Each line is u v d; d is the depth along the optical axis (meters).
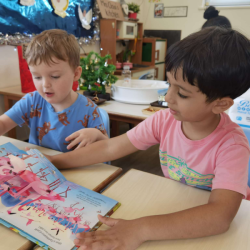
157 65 4.26
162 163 0.84
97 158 0.79
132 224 0.51
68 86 0.94
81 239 0.48
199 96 0.51
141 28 4.03
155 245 0.49
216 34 0.51
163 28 4.57
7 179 0.64
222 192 0.56
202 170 0.70
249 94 1.01
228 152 0.62
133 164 2.23
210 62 0.48
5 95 2.12
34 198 0.60
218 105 0.54
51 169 0.71
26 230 0.50
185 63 0.49
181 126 0.75
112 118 1.64
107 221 0.53
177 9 4.36
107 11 3.26
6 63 2.26
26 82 2.01
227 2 4.05
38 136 1.14
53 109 1.07
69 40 0.94
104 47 3.34
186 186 0.70
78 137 0.89
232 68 0.48
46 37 0.89
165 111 0.83
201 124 0.67
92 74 1.79
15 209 0.56
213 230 0.51
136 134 0.80
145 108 1.65
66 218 0.54
